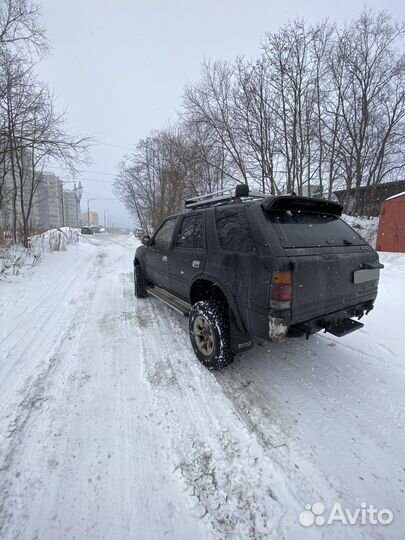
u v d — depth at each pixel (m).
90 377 2.73
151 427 2.07
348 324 2.69
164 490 1.60
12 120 10.47
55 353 3.24
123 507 1.50
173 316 4.50
